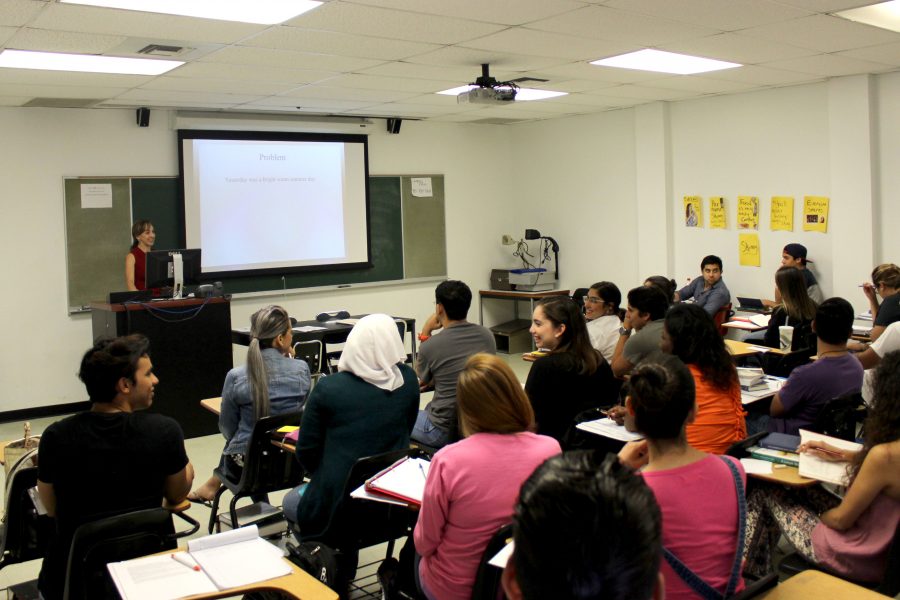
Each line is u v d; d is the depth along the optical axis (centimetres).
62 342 635
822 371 301
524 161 884
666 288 489
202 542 188
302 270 750
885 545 203
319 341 560
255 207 718
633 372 176
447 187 852
